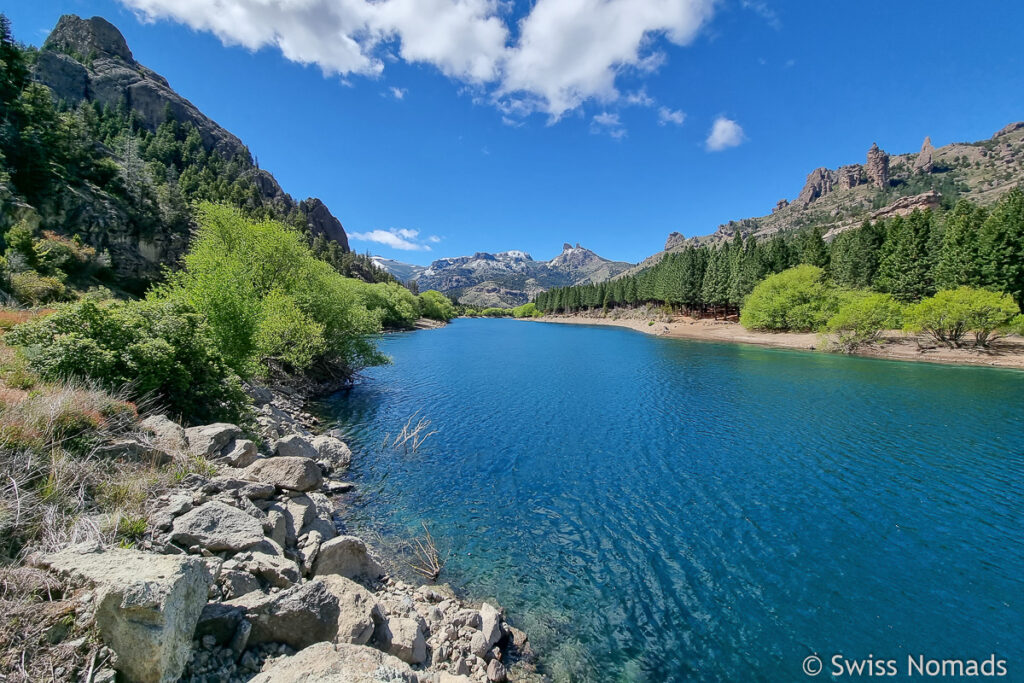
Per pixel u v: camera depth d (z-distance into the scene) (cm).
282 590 708
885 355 5825
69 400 874
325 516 1328
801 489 1862
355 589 771
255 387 2380
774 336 8356
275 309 3033
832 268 9175
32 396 852
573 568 1303
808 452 2302
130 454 900
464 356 6150
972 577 1294
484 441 2442
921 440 2480
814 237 9819
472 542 1419
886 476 1997
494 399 3459
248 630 595
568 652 981
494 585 1206
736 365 5288
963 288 5606
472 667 860
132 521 704
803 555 1394
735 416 3002
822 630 1084
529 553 1371
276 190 18262
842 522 1597
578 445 2408
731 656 994
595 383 4159
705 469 2078
